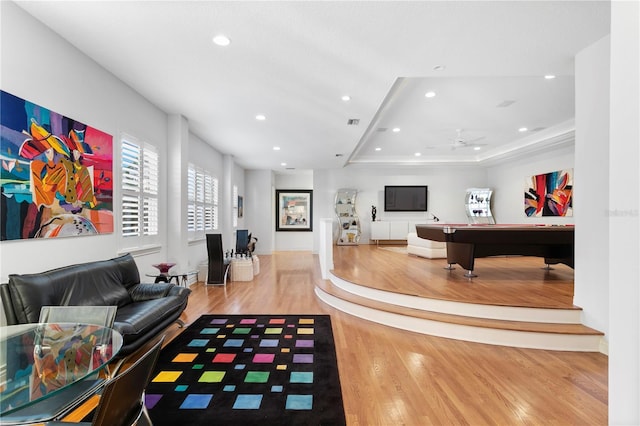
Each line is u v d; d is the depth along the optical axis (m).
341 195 10.09
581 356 2.96
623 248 0.78
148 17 2.53
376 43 2.89
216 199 7.35
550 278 4.82
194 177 5.91
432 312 3.70
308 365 2.79
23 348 1.60
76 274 2.77
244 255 7.03
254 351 3.08
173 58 3.17
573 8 2.41
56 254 2.79
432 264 6.21
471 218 9.59
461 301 3.57
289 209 11.45
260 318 4.06
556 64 3.32
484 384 2.47
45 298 2.36
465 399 2.27
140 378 1.24
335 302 4.51
